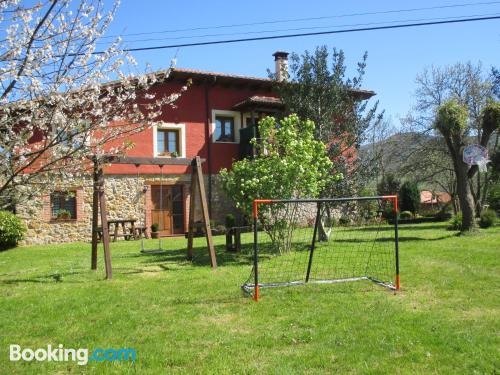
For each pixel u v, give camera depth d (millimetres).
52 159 5891
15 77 5402
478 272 6902
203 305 5582
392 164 23188
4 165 5555
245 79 18312
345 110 12672
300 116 12672
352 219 14148
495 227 13797
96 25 6023
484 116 12242
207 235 8500
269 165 9602
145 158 8508
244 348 4086
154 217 17094
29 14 5578
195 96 18031
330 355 3875
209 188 17906
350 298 5746
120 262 9484
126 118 7523
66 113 6504
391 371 3518
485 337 4152
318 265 8156
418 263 7844
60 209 15531
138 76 7266
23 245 14719
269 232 9680
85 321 5039
